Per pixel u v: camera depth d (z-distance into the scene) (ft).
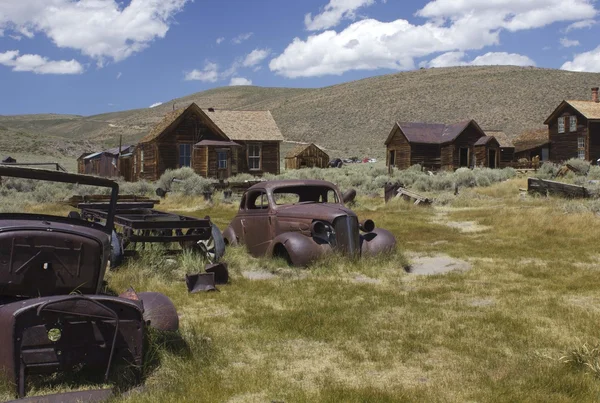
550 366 16.38
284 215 33.35
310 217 32.07
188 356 16.96
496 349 18.30
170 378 15.48
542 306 23.36
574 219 48.57
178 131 120.26
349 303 24.21
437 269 32.73
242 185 89.25
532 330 20.08
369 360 17.52
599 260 33.94
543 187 74.69
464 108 440.86
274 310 23.16
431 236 45.32
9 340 13.91
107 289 25.77
